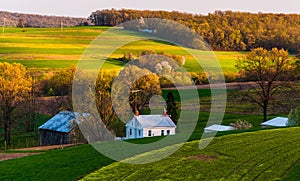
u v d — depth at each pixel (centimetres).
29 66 12231
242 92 10075
